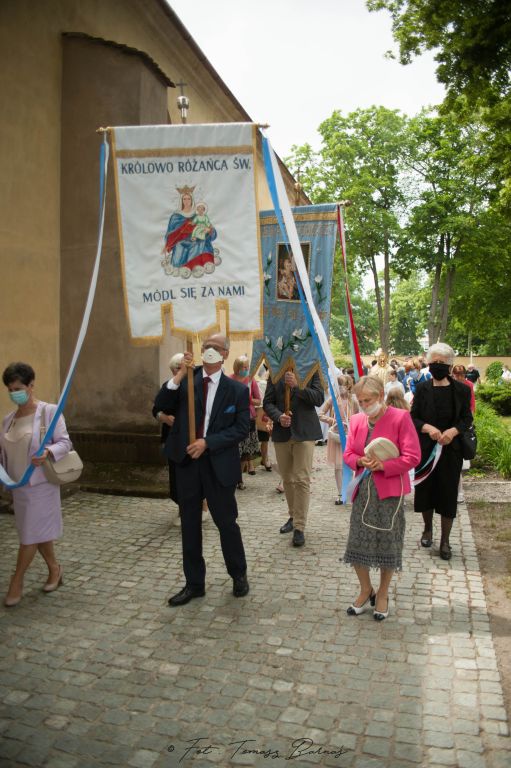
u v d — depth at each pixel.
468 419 5.12
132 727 2.79
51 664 3.36
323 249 5.88
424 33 7.87
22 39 7.06
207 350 4.02
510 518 6.48
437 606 4.14
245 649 3.53
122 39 8.63
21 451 4.11
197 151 4.30
